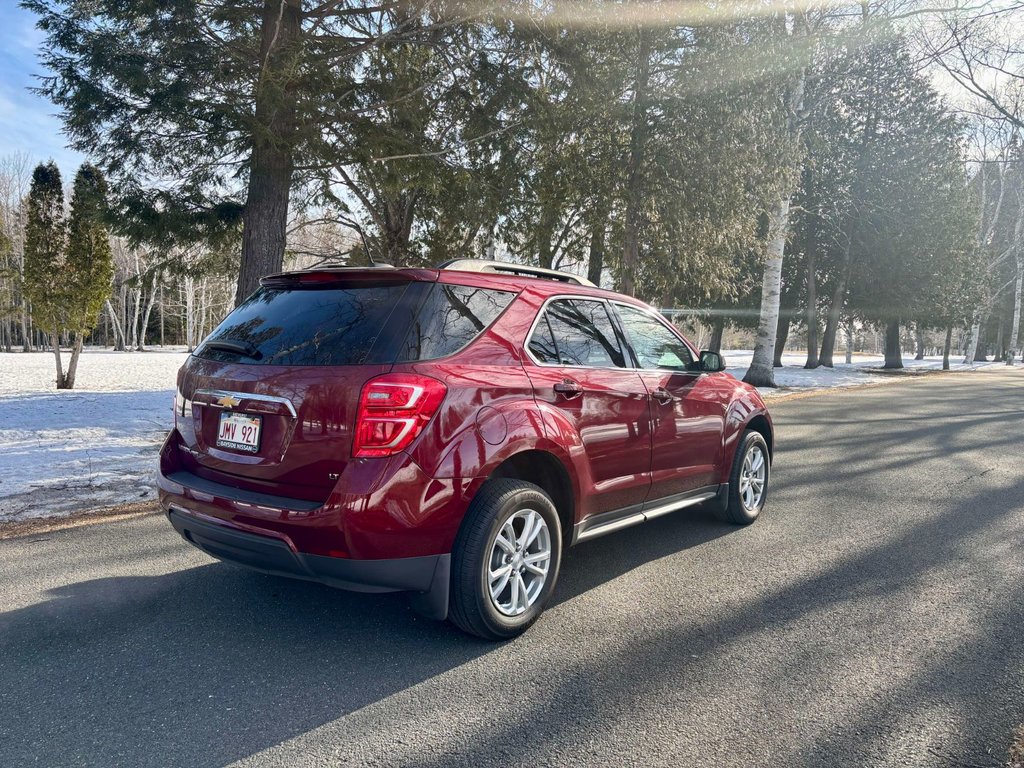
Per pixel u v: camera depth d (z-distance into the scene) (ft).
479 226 40.70
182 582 12.57
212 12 27.86
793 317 109.40
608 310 13.53
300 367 9.68
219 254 35.37
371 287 10.42
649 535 15.80
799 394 53.93
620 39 37.73
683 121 38.93
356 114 28.81
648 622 10.91
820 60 50.06
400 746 7.48
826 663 9.48
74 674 9.08
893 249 95.35
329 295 10.62
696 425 14.65
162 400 45.70
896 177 93.56
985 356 203.51
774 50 38.73
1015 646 10.02
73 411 38.96
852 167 90.79
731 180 38.86
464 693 8.66
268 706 8.31
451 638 10.32
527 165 39.68
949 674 9.15
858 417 38.34
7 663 9.38
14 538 15.14
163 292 37.88
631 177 40.68
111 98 25.88
